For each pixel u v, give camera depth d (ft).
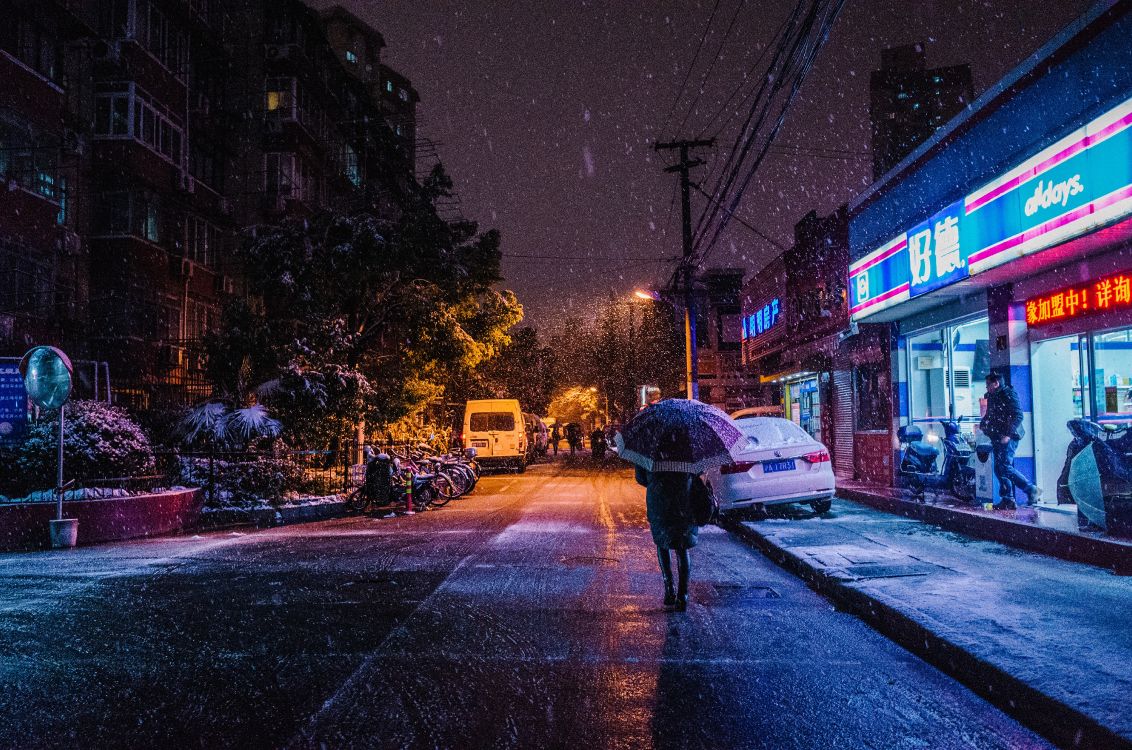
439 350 67.67
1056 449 34.91
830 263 63.52
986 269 33.55
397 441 77.66
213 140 90.74
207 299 85.15
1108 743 11.56
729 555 31.94
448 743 12.57
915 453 41.04
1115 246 29.04
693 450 21.68
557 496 59.16
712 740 12.69
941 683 15.61
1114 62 27.14
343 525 43.91
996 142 34.86
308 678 15.89
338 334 63.00
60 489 36.24
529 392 153.17
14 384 40.86
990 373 35.99
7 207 57.93
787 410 84.28
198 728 13.23
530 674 16.16
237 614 21.58
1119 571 24.06
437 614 21.47
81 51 70.79
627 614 21.49
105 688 15.33
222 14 95.55
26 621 20.98
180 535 40.70
